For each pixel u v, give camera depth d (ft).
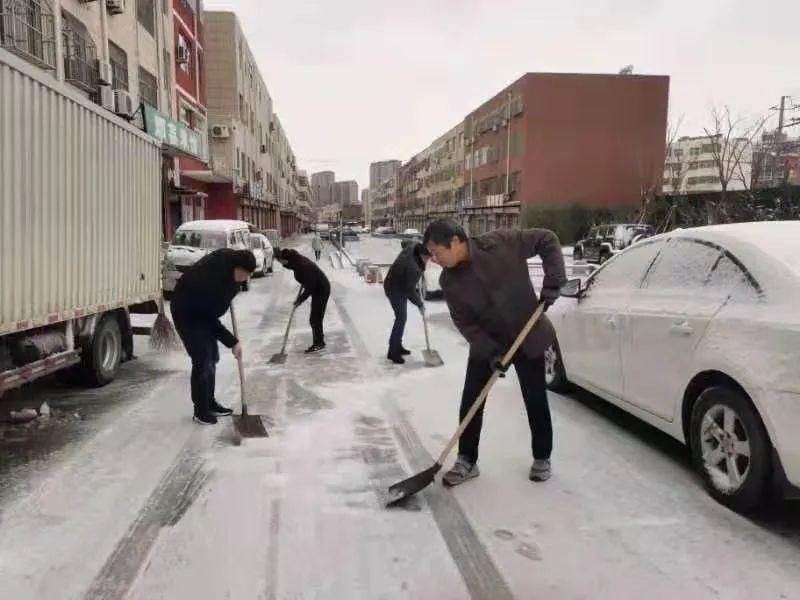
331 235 173.47
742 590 9.02
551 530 10.83
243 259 16.42
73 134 17.83
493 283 12.08
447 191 233.35
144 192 23.38
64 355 17.66
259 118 174.19
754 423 10.69
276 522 11.06
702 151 208.03
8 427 16.29
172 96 81.71
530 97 134.10
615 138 135.74
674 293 13.55
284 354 25.20
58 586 9.04
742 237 12.31
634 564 9.73
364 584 9.18
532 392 12.72
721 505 11.69
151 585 9.08
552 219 133.39
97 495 12.10
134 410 17.95
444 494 12.32
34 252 15.72
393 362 24.63
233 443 15.15
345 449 14.83
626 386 14.87
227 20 127.24
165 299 48.34
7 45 39.29
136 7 67.62
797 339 9.84
